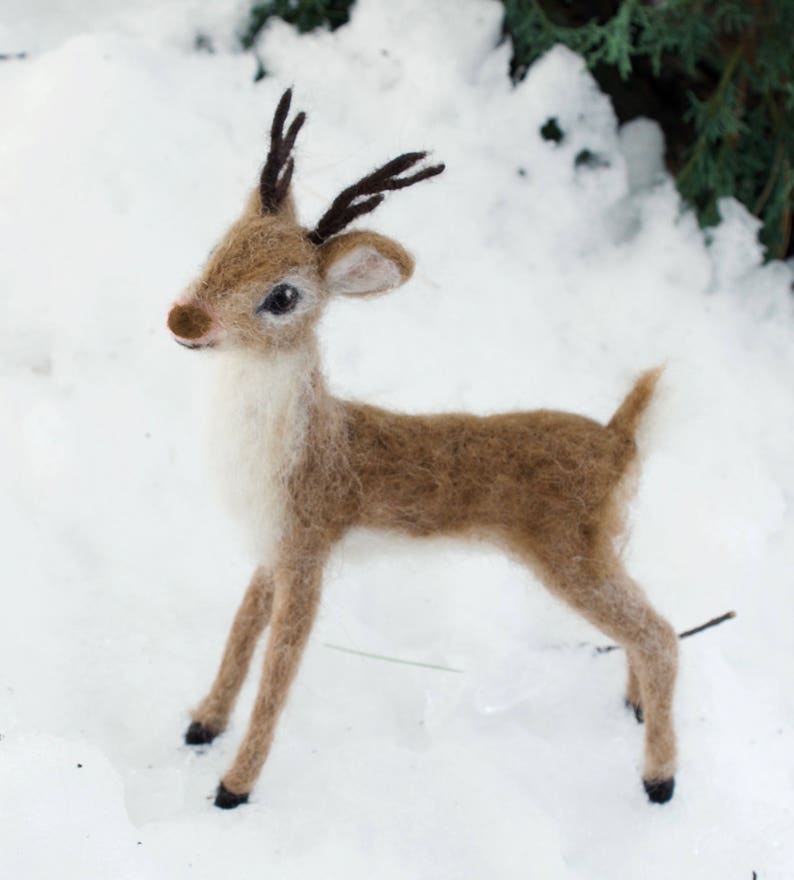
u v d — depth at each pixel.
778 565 0.77
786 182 0.83
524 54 0.84
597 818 0.69
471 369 0.80
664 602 0.75
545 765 0.70
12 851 0.64
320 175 0.81
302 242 0.63
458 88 0.83
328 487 0.65
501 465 0.65
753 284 0.84
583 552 0.66
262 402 0.64
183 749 0.69
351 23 0.83
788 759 0.71
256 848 0.66
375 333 0.80
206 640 0.72
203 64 0.83
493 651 0.73
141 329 0.78
